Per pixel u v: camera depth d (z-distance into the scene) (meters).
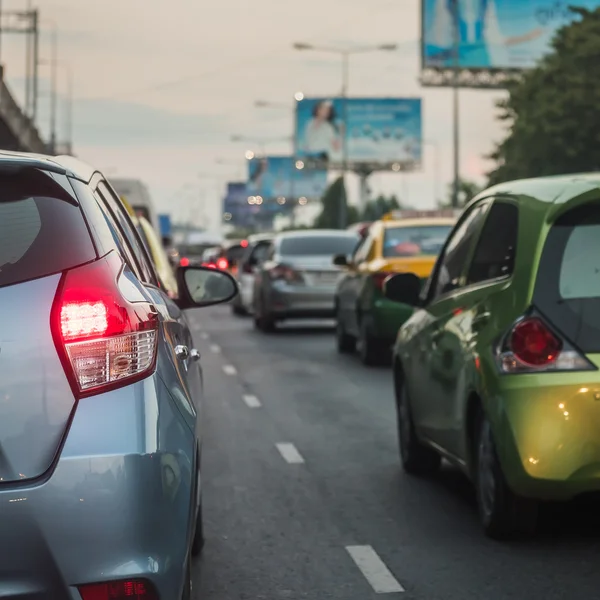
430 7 121.81
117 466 5.81
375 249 26.50
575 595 8.93
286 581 9.46
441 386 11.66
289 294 36.97
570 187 10.19
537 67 77.38
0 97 76.12
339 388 22.98
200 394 8.78
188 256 125.44
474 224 11.98
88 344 5.91
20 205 6.17
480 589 9.12
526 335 9.66
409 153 157.25
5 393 5.78
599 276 9.70
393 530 11.10
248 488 13.27
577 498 12.05
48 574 5.71
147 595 5.84
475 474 10.87
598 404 9.38
